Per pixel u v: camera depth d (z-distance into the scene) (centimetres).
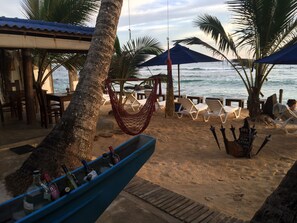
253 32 802
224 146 608
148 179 434
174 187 401
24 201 204
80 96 388
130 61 929
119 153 314
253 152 558
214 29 828
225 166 488
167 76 905
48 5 886
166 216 293
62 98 724
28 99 719
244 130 534
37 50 834
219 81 3378
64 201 193
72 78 1348
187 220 283
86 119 383
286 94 2102
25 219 168
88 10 891
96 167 277
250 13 765
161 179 434
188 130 764
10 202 202
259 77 822
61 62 985
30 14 932
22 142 579
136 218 289
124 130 510
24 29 527
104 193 238
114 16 409
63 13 873
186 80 3572
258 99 841
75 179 242
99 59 396
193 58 915
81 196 210
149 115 566
